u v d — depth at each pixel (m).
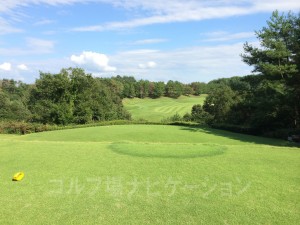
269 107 34.25
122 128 34.88
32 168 11.41
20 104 65.50
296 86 32.25
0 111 60.62
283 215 7.04
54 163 12.13
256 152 14.30
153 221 6.75
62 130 37.09
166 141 27.11
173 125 42.03
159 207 7.50
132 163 11.91
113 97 74.06
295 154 13.87
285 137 31.61
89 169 11.10
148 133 30.69
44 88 53.66
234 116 46.16
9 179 10.02
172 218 6.89
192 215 7.03
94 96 57.91
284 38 34.78
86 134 30.81
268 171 10.78
